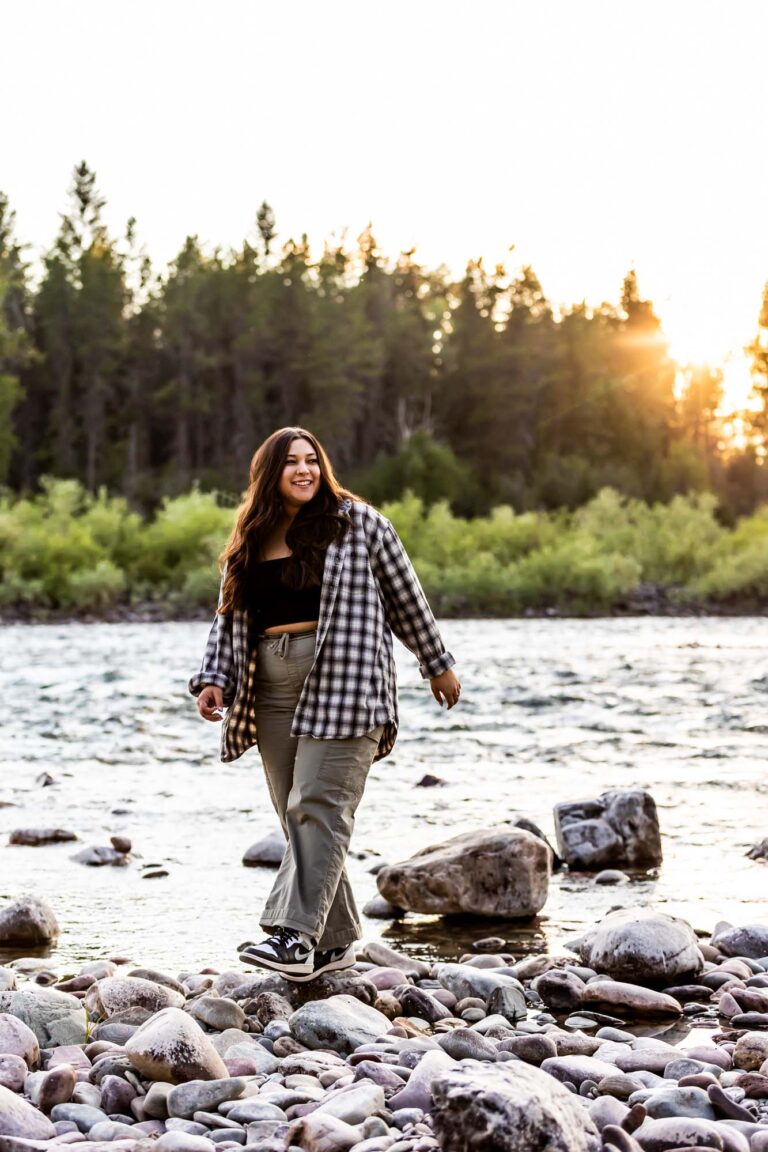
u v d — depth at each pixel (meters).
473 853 5.66
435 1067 3.21
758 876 6.27
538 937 5.28
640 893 5.99
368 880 6.23
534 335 86.88
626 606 42.38
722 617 40.06
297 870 3.95
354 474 70.19
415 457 67.12
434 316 88.00
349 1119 2.90
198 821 7.75
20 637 28.86
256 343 77.25
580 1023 4.00
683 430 102.06
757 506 94.19
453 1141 2.54
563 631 31.27
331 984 4.16
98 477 76.56
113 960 4.79
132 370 80.56
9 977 4.23
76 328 78.12
